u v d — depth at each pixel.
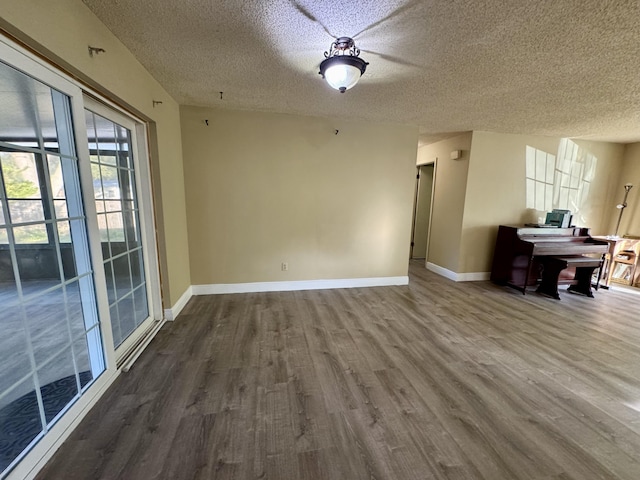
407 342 2.56
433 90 2.63
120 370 2.03
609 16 1.52
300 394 1.86
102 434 1.51
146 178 2.56
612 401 1.86
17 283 1.27
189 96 2.94
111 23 1.70
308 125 3.58
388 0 1.45
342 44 1.85
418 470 1.35
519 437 1.56
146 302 2.69
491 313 3.24
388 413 1.71
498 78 2.35
